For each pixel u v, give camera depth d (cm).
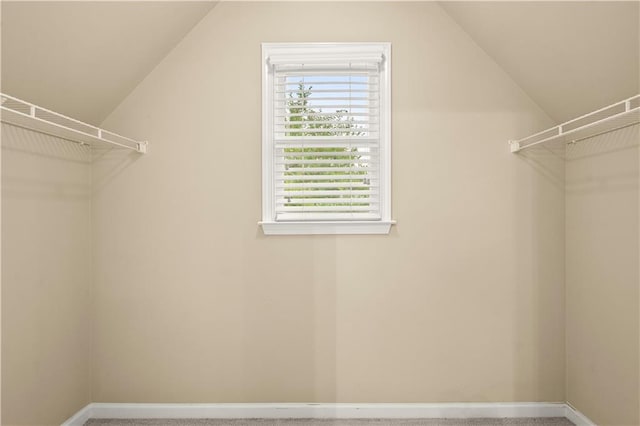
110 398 248
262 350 248
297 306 248
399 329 248
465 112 248
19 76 174
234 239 248
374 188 253
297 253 248
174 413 247
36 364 204
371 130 249
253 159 248
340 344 248
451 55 248
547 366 249
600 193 218
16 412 191
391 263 248
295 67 248
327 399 248
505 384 248
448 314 248
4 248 184
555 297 249
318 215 251
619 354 204
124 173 247
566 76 210
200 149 247
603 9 163
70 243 230
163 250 247
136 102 247
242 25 247
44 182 209
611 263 210
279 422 242
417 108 248
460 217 248
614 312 208
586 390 230
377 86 249
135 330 248
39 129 201
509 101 248
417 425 238
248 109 247
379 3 247
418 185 248
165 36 230
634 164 194
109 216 247
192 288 247
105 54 203
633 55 169
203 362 248
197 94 247
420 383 248
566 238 248
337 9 247
